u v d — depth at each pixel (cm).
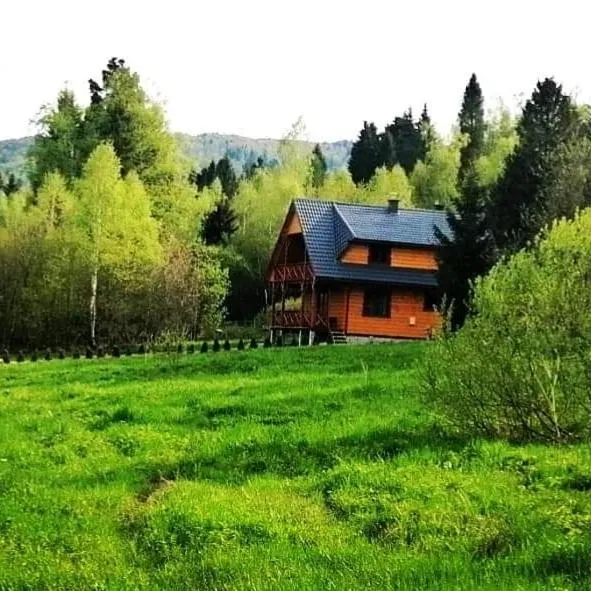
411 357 2948
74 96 7912
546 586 743
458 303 3931
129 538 1065
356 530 998
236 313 7538
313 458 1415
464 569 812
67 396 2416
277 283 5500
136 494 1309
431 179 9075
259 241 7781
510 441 1455
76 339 5806
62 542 1034
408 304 5009
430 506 1030
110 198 5406
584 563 804
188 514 1082
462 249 3981
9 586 881
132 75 7256
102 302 5694
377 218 5172
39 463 1534
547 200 4034
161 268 5491
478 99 11356
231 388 2300
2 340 5966
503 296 1471
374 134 11238
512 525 940
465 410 1475
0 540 1045
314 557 899
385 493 1116
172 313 5466
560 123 5775
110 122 7206
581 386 1401
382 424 1612
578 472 1156
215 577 866
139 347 4659
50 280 5672
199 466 1430
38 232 6050
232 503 1135
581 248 1527
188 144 7588
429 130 10831
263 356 3238
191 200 6975
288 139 8869
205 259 6128
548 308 1418
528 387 1420
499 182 4650
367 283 4853
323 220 5228
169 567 907
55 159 7450
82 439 1741
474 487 1098
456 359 1488
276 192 8012
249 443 1542
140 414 1962
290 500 1152
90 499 1250
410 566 837
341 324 4978
